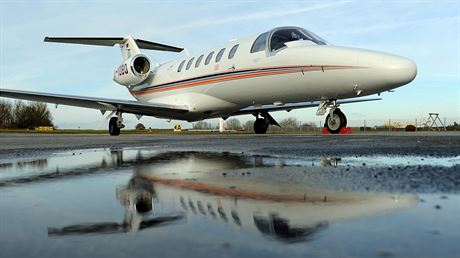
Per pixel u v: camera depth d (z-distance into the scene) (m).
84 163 3.59
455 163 3.01
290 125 34.78
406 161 3.20
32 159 4.09
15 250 1.03
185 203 1.61
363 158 3.50
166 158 3.93
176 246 1.02
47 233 1.20
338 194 1.73
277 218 1.30
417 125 30.53
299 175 2.41
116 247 1.03
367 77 9.01
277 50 10.79
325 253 0.93
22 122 80.06
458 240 1.02
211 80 13.03
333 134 11.34
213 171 2.75
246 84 11.73
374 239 1.04
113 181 2.39
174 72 15.36
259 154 4.14
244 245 1.01
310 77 9.96
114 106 14.02
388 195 1.68
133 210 1.51
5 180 2.50
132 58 16.41
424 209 1.39
